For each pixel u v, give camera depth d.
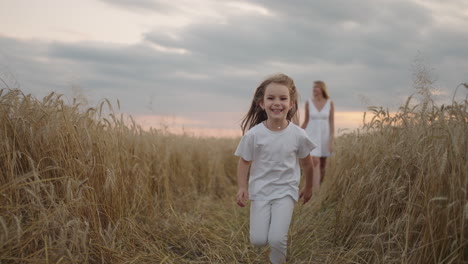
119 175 3.06
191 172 5.69
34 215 2.23
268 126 2.55
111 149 3.11
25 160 2.46
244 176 2.62
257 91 2.79
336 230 3.08
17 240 1.93
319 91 6.07
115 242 2.64
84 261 2.21
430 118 2.36
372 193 2.78
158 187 4.19
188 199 4.70
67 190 2.24
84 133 2.83
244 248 2.96
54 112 2.71
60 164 2.53
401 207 2.49
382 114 3.13
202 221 3.62
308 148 2.56
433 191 1.96
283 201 2.45
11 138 2.48
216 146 6.81
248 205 4.51
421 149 2.46
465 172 1.79
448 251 1.81
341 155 4.35
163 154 4.79
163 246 2.94
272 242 2.35
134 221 3.03
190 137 6.68
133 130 4.06
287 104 2.46
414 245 2.04
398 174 2.72
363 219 2.83
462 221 1.71
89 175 2.67
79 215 2.39
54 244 2.16
